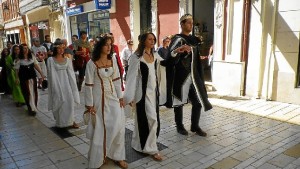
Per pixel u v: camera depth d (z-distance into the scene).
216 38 7.52
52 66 5.04
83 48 8.35
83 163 3.86
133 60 3.69
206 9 10.10
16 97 7.05
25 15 24.11
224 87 7.51
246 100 6.73
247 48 6.93
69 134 4.95
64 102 5.09
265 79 6.67
